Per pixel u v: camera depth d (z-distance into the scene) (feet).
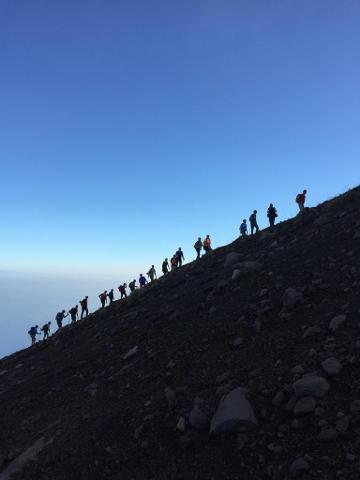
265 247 71.46
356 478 18.51
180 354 40.42
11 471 32.48
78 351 68.08
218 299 51.19
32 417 44.09
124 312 83.15
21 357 99.81
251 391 27.76
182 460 24.73
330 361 26.76
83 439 32.04
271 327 36.91
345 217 63.82
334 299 36.60
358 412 22.15
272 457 21.91
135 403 34.37
